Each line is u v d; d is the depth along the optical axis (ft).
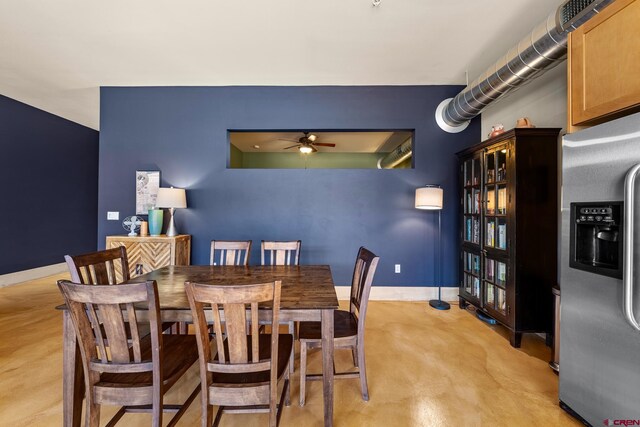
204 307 4.79
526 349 7.77
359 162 23.09
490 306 9.06
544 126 8.69
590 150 4.63
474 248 9.93
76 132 16.93
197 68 10.36
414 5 7.12
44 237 15.26
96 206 18.29
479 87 8.77
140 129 11.85
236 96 11.85
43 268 15.23
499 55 9.45
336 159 23.08
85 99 13.24
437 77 11.04
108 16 7.55
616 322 4.26
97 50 9.18
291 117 11.84
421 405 5.56
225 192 11.93
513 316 7.92
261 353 4.97
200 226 11.93
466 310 10.65
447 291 11.82
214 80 11.34
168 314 4.74
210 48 9.07
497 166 8.79
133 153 11.87
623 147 4.11
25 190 14.33
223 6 7.18
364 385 5.68
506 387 6.11
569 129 5.23
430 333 8.70
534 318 7.86
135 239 10.40
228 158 12.25
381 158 22.94
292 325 6.66
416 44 8.81
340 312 7.06
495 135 9.04
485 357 7.34
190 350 5.18
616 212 4.18
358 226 11.96
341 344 5.62
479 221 9.66
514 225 7.99
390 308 10.82
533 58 6.73
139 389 4.11
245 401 4.07
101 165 11.86
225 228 11.95
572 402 5.10
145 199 11.84
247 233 11.96
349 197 11.94
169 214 11.72
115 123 11.84
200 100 11.86
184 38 8.54
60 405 5.51
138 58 9.67
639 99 4.03
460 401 5.67
